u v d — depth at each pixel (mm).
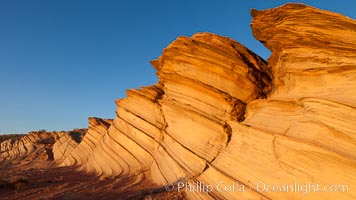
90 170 32719
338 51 10938
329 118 10086
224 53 16938
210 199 12609
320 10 11234
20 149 74062
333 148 9477
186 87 19016
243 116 16094
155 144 22125
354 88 10094
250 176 11789
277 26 12938
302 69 12133
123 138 27188
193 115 17531
